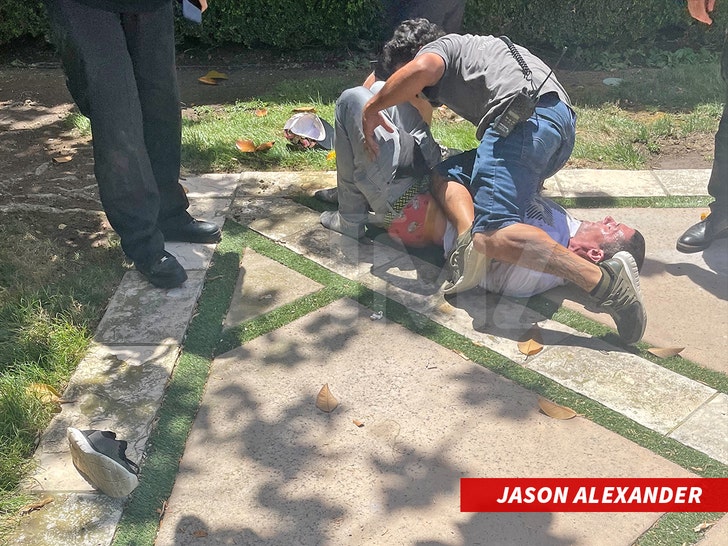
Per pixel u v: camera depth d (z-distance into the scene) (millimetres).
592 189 4445
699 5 3512
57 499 2506
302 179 4559
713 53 6539
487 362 3068
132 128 3273
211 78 6117
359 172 2764
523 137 2973
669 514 2434
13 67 6504
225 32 6438
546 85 3041
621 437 2734
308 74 6258
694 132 5184
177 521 2449
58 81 6141
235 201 4344
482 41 2990
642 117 5430
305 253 3838
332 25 6289
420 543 2359
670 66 6348
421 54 2814
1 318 3344
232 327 3320
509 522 2420
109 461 2393
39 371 3041
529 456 2662
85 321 3344
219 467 2645
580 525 2404
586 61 6316
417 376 3010
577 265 3061
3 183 4527
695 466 2613
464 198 2959
